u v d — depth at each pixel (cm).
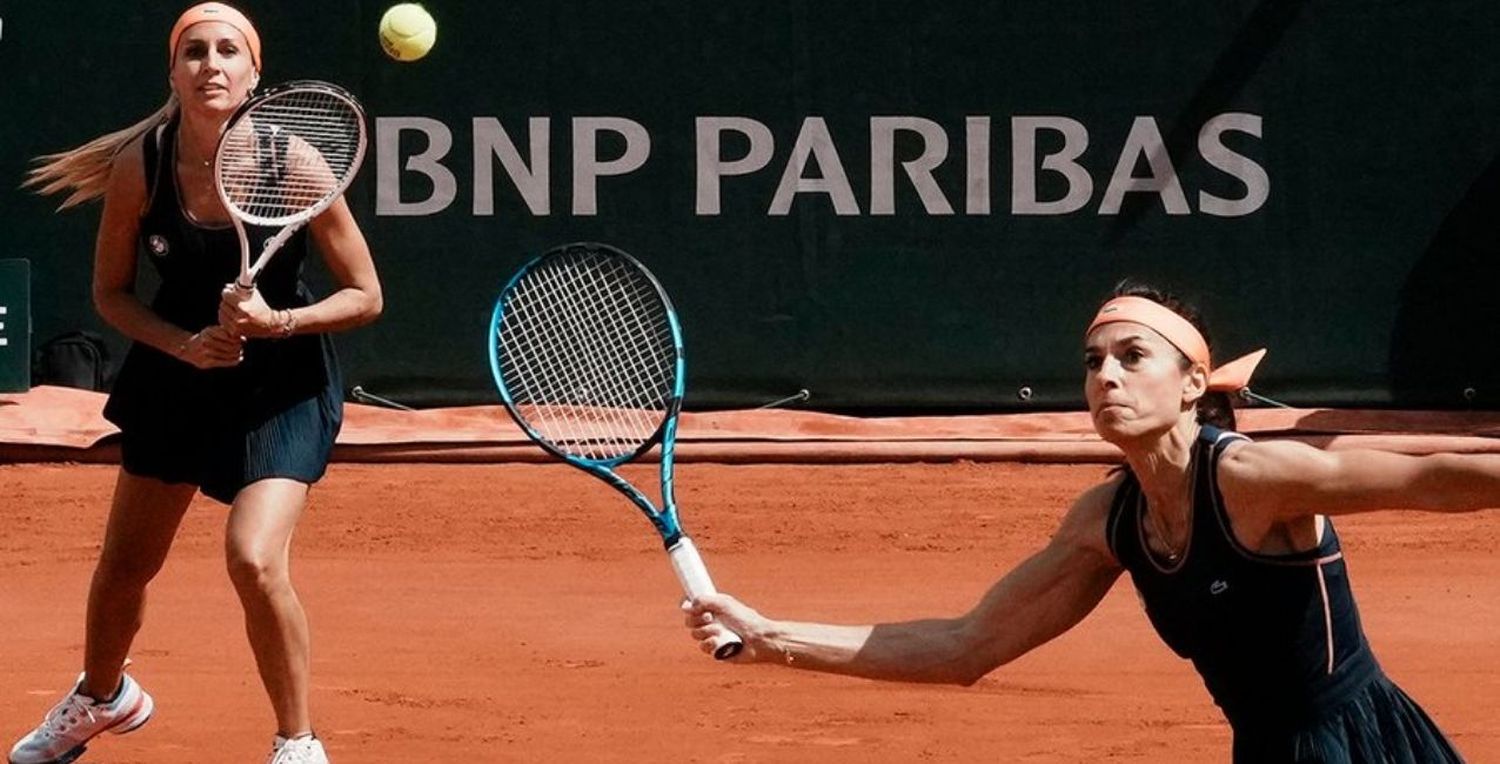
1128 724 2231
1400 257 4703
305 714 1748
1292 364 4719
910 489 4162
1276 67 4678
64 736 1891
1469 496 1123
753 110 4659
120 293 1764
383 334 4656
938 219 4681
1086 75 4678
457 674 2516
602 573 3412
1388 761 1232
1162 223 4703
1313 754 1230
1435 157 4688
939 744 2128
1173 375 1199
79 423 4447
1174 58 4675
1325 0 4666
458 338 4659
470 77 4631
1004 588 1312
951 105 4669
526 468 4322
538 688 2430
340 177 1788
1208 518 1198
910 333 4700
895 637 1318
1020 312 4703
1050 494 4134
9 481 4134
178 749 2078
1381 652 2692
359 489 4106
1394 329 4712
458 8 4628
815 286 4681
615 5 4644
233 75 1700
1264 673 1234
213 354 1664
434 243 4644
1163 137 4684
